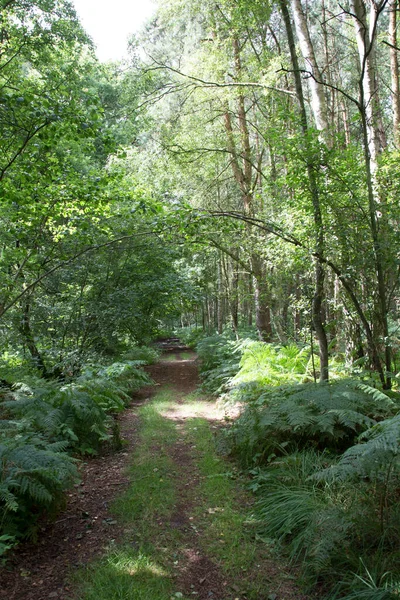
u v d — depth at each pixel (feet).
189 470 15.58
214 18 35.76
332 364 24.22
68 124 17.92
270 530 11.09
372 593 7.95
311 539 9.74
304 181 17.99
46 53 32.68
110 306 35.58
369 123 23.59
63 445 12.90
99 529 11.48
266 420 14.80
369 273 18.49
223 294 48.32
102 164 46.70
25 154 19.53
